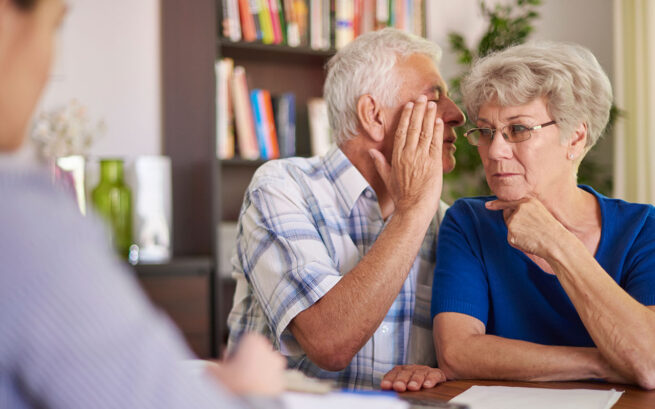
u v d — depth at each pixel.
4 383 0.41
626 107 3.65
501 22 3.51
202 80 3.01
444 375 1.22
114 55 3.15
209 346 2.83
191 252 3.14
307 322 1.26
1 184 0.44
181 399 0.43
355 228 1.50
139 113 3.18
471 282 1.41
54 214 0.44
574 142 1.34
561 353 1.17
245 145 3.04
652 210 1.37
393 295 1.27
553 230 1.24
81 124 3.05
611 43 3.98
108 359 0.42
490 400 0.97
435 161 1.38
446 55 3.75
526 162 1.31
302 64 3.41
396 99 1.49
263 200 1.43
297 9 3.11
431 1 3.73
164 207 2.95
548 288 1.38
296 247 1.34
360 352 1.43
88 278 0.43
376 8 3.23
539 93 1.28
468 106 1.39
